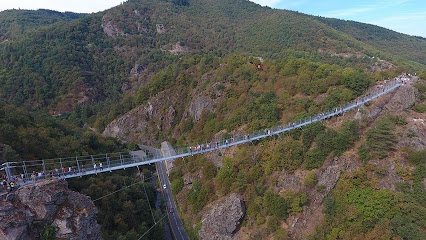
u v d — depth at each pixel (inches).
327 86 3644.2
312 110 3410.4
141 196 3250.5
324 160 2915.8
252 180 3228.3
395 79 3516.2
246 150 3449.8
